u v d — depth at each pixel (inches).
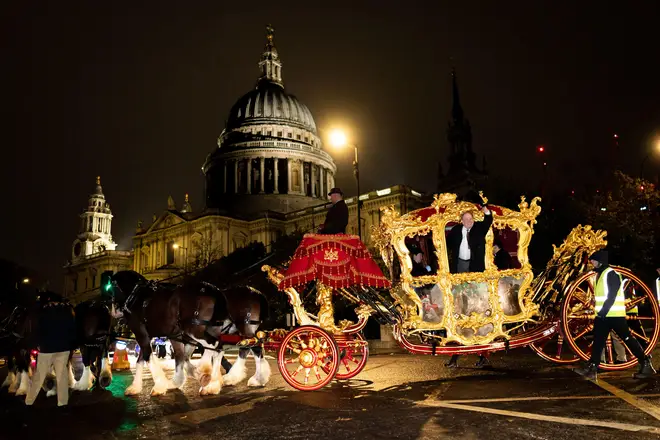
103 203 5492.1
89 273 4958.2
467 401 362.0
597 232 418.9
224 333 486.0
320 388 446.3
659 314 423.8
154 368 482.0
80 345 548.1
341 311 856.9
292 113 4471.0
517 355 706.8
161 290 489.7
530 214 433.4
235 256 2415.1
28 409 446.9
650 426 277.4
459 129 3117.6
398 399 383.6
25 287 597.3
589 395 363.3
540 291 448.8
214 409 384.2
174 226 3917.3
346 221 451.2
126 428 341.4
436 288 430.9
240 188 4185.5
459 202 436.5
